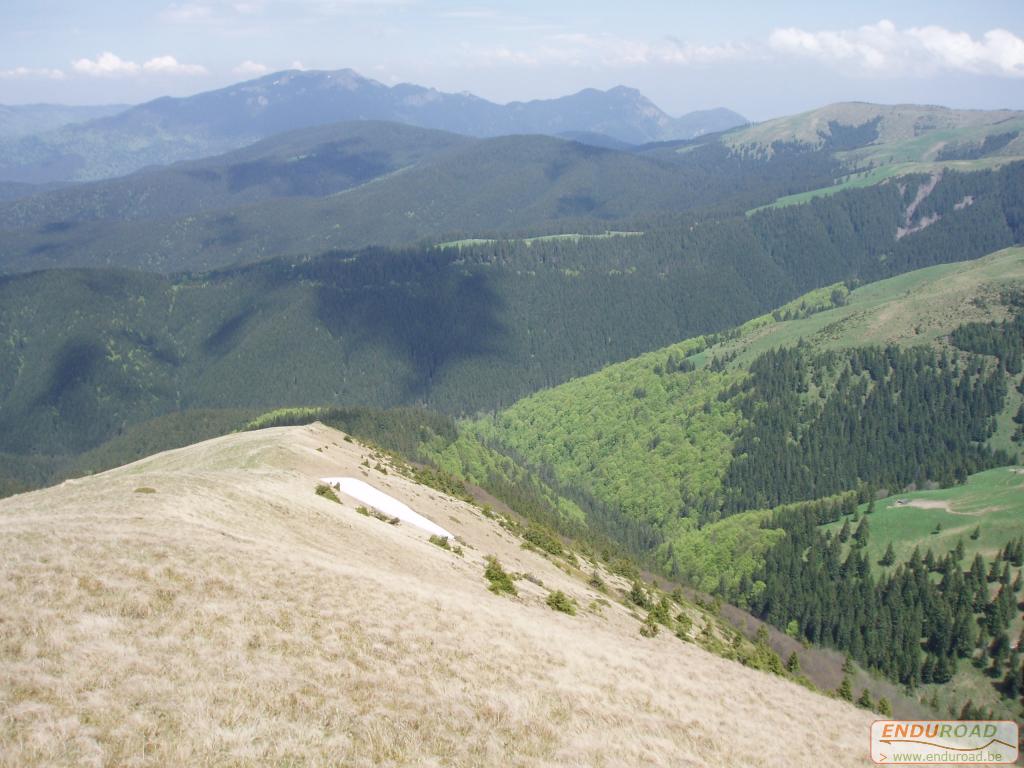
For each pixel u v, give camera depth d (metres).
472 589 63.91
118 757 22.78
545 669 38.94
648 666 47.88
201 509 57.66
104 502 57.00
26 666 26.61
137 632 30.92
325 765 24.42
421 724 28.67
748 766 34.22
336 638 34.94
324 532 64.38
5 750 21.98
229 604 35.56
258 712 26.86
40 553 36.88
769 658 97.94
